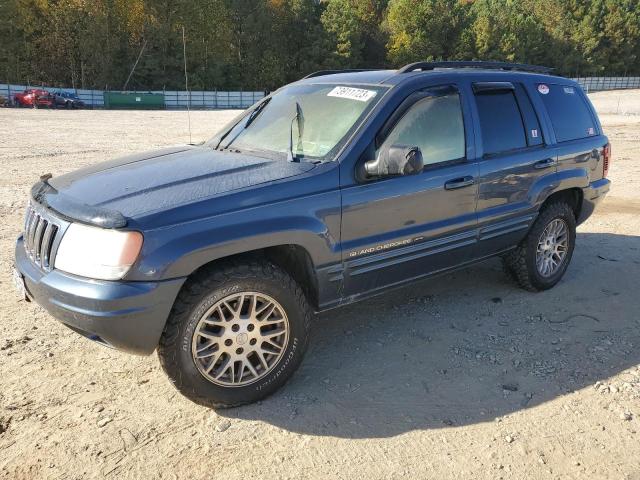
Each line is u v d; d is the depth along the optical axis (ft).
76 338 13.69
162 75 205.26
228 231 10.06
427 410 11.02
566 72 287.89
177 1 204.33
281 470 9.38
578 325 14.73
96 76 197.47
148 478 9.16
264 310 10.83
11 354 12.82
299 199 10.93
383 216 12.16
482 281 17.76
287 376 11.34
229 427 10.44
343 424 10.57
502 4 281.33
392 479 9.20
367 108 12.49
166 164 12.26
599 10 288.92
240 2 226.79
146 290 9.38
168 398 11.31
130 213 9.66
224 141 14.24
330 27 231.30
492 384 11.93
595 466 9.52
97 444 9.90
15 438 10.01
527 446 9.99
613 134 62.18
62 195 10.91
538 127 15.90
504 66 16.16
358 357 13.01
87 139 58.44
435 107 13.39
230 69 221.87
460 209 13.73
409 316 15.19
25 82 192.75
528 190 15.37
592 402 11.27
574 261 19.85
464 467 9.48
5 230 22.90
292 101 14.25
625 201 29.55
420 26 248.32
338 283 11.87
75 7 193.57
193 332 10.07
